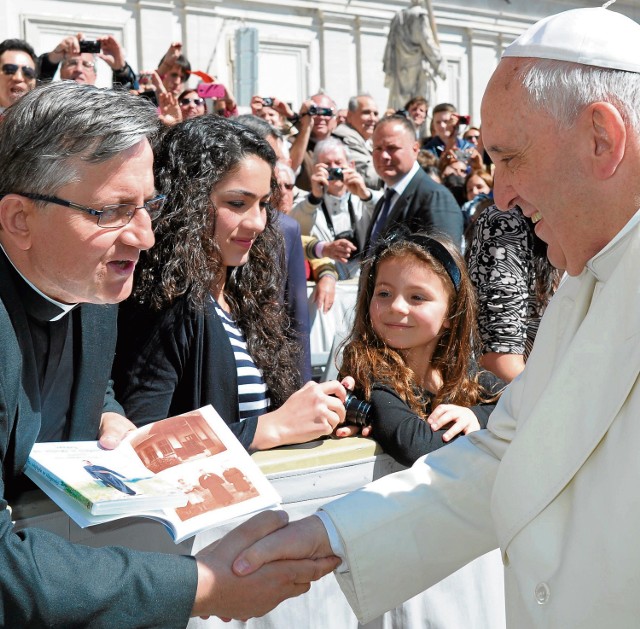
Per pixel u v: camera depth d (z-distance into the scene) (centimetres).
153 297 193
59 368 152
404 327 204
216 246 205
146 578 129
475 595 191
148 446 159
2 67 464
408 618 182
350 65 1762
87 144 130
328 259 414
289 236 286
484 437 163
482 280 253
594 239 124
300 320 285
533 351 143
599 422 119
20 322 138
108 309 161
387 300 206
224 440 164
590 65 117
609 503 115
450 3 1889
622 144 116
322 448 178
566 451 122
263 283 225
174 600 130
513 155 122
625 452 115
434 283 204
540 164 121
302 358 280
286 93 1706
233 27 1630
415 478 162
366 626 183
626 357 118
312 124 615
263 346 221
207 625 167
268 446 177
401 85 1538
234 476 153
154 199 146
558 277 256
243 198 208
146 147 139
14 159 132
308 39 1722
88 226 133
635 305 119
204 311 197
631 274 120
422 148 854
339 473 177
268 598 144
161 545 161
